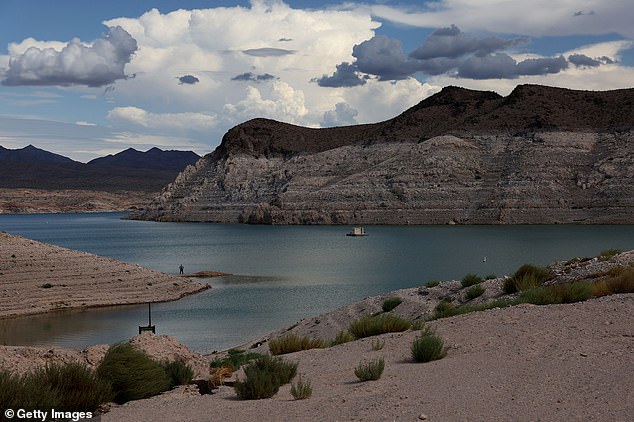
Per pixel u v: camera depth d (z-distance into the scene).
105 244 177.12
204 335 47.00
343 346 19.36
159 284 71.38
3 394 10.81
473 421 9.41
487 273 91.81
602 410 9.46
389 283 82.38
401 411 10.27
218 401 12.99
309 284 81.88
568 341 14.95
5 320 53.47
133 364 13.98
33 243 74.12
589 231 191.38
